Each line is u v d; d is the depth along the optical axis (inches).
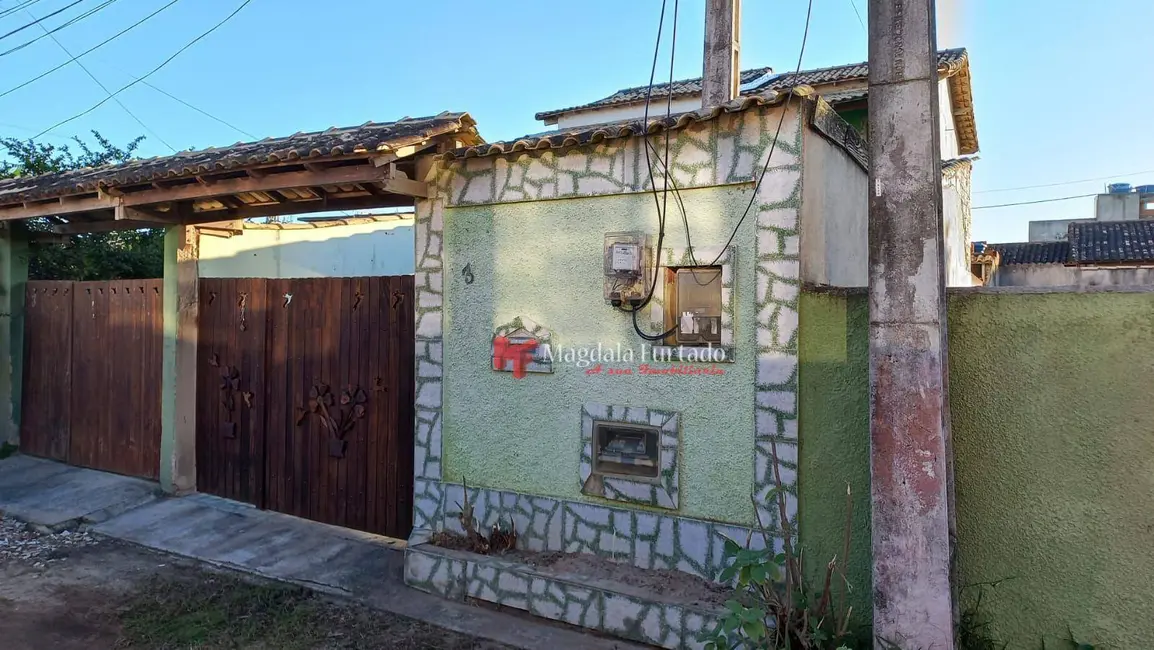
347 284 234.2
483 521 194.4
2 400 320.2
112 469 292.2
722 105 158.7
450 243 201.2
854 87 363.3
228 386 262.8
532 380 187.8
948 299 138.6
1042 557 131.9
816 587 150.9
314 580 199.9
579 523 180.4
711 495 163.8
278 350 250.4
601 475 177.6
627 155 173.9
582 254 180.7
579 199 181.2
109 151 421.7
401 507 221.8
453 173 199.9
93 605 185.9
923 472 125.6
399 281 222.8
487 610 179.9
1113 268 636.1
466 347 198.1
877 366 129.6
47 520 246.5
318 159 185.0
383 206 226.5
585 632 165.8
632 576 168.4
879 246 129.9
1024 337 132.9
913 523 126.1
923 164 127.0
